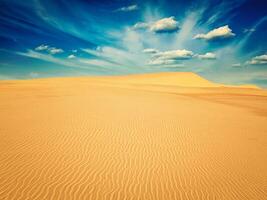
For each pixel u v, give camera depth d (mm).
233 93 51438
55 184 6551
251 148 10633
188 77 108438
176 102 25219
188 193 6555
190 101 27641
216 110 21250
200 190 6758
